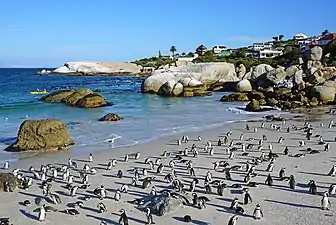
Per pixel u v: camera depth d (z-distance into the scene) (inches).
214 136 1804.9
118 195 995.9
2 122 2174.0
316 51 3846.0
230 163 1327.5
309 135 1720.0
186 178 1167.0
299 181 1125.7
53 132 1587.1
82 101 2864.2
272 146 1573.6
